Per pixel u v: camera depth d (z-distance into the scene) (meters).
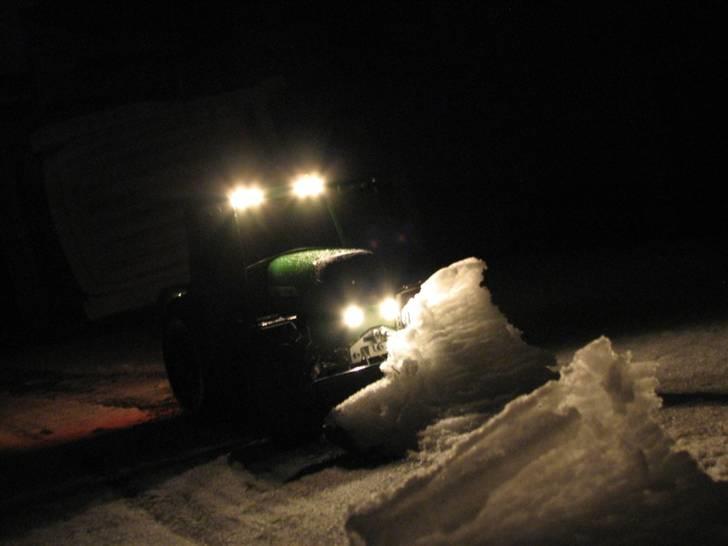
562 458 3.97
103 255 18.88
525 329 10.54
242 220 8.42
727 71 16.05
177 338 9.25
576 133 17.88
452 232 18.56
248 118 19.55
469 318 6.34
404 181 17.70
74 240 18.73
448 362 6.19
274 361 7.05
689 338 8.29
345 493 5.67
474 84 18.48
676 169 17.03
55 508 6.64
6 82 18.84
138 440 8.58
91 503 6.60
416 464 5.82
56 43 19.00
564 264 15.60
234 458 7.05
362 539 3.83
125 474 7.29
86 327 19.11
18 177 19.33
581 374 4.23
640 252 14.91
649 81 16.84
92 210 18.78
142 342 16.20
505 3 17.78
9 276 20.50
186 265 19.41
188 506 6.11
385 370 6.45
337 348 7.31
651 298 10.87
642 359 7.84
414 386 6.20
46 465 8.26
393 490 3.94
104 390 12.42
